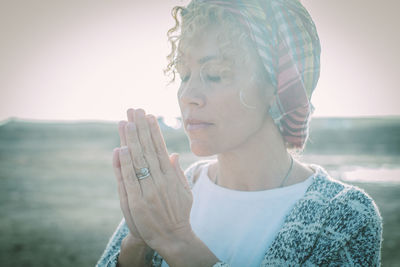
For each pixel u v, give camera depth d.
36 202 9.84
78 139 31.64
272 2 0.99
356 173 13.13
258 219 1.07
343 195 1.00
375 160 17.02
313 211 0.99
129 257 1.07
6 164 17.70
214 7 0.95
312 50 1.04
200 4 1.00
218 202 1.17
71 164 17.97
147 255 1.08
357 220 0.95
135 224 0.97
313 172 1.16
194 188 1.28
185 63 1.01
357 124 35.06
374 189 10.32
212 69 0.96
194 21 0.96
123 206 0.99
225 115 0.96
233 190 1.15
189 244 0.96
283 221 1.05
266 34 0.96
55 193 11.08
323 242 0.95
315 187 1.05
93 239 6.74
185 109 0.99
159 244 0.96
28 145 27.97
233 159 1.10
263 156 1.08
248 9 0.96
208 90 0.96
